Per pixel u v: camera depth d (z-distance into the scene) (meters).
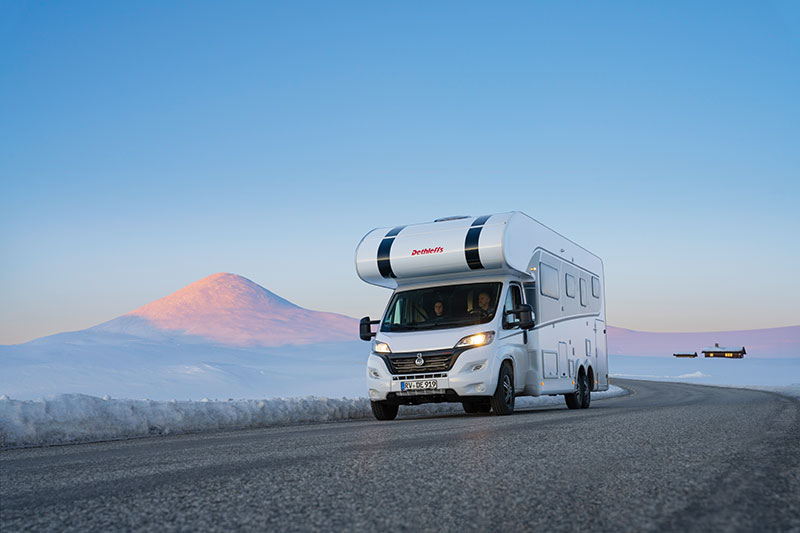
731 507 2.99
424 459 4.99
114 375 74.06
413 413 14.84
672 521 2.75
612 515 2.90
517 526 2.76
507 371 12.23
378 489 3.70
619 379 69.62
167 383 68.75
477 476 4.07
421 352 11.81
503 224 12.38
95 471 5.05
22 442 8.05
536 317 13.36
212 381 69.81
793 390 22.50
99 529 2.94
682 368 132.50
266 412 11.39
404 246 12.84
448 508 3.14
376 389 12.09
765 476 3.84
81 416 8.80
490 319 12.01
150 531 2.87
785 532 2.55
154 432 9.52
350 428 9.34
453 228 12.77
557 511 3.01
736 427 7.09
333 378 79.94
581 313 16.33
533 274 13.34
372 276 13.09
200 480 4.29
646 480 3.77
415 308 12.65
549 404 20.58
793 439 5.84
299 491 3.71
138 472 4.87
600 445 5.61
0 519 3.24
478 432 7.49
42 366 80.81
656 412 10.15
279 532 2.77
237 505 3.37
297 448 6.25
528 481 3.84
